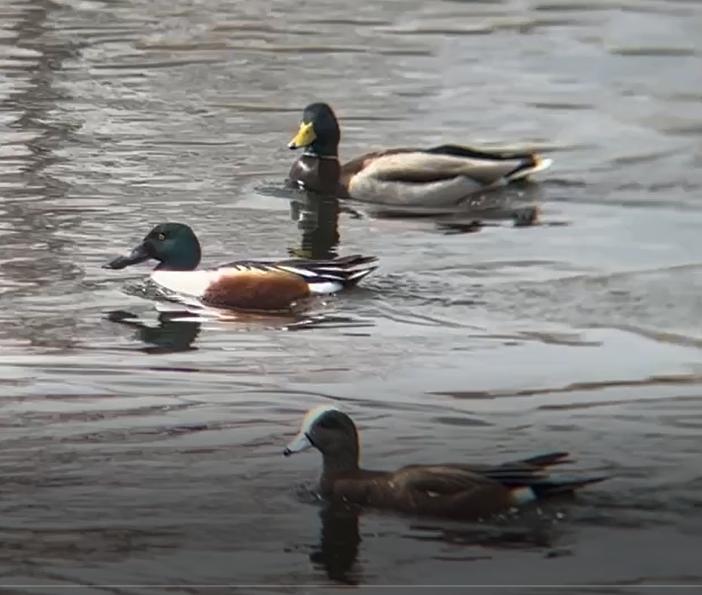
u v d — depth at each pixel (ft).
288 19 116.16
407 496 41.55
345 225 72.64
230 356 54.39
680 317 58.65
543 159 77.92
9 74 97.71
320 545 40.04
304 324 58.03
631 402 49.60
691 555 39.09
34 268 63.93
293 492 42.91
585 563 38.83
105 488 43.24
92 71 99.19
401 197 76.74
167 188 76.43
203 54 104.53
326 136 78.38
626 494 42.16
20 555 39.58
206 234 69.87
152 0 122.21
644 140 86.53
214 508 42.04
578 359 54.03
